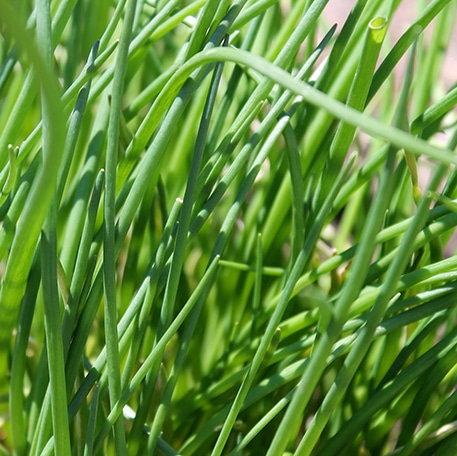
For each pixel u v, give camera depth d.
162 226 0.37
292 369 0.33
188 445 0.34
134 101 0.35
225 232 0.33
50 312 0.30
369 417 0.33
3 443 0.40
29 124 0.41
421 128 0.33
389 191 0.27
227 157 0.32
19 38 0.21
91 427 0.31
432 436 0.34
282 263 0.40
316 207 0.35
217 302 0.40
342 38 0.33
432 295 0.32
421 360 0.32
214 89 0.32
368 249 0.27
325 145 0.36
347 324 0.32
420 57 0.41
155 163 0.31
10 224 0.32
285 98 0.32
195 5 0.34
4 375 0.36
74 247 0.33
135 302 0.32
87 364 0.34
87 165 0.34
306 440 0.31
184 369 0.39
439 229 0.32
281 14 0.41
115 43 0.31
